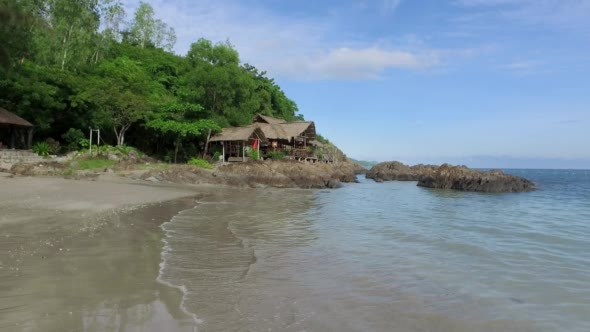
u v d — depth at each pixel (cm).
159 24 7219
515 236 1278
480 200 2727
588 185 4803
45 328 461
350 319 559
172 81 5372
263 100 6738
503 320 576
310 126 5769
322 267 841
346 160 8512
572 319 585
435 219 1673
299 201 2370
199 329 495
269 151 5112
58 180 2389
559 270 859
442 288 718
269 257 919
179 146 4397
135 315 518
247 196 2584
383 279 764
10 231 1030
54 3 4019
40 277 657
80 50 4200
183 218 1466
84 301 558
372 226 1425
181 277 713
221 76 4706
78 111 3550
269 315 558
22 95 3103
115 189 2203
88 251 859
